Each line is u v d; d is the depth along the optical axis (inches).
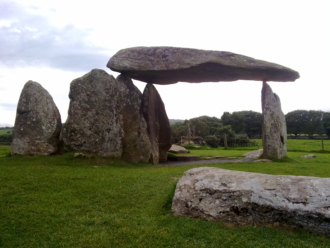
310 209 194.9
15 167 406.9
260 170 446.0
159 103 732.0
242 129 2063.2
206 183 237.6
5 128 2443.4
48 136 509.7
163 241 196.5
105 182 345.1
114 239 200.4
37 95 516.1
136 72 633.6
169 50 627.8
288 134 2048.5
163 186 331.0
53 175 366.9
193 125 1427.2
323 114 1984.5
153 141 650.8
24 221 230.2
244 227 207.9
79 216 243.0
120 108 576.7
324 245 181.5
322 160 619.5
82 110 537.6
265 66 596.4
